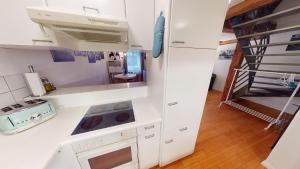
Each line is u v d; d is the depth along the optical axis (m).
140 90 1.55
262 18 1.67
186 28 0.89
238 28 2.16
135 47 1.10
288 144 1.22
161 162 1.33
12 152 0.70
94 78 2.00
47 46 0.90
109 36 0.91
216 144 1.78
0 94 0.95
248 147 1.72
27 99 1.10
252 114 2.65
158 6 0.99
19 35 0.79
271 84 2.52
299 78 2.18
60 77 1.44
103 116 1.14
